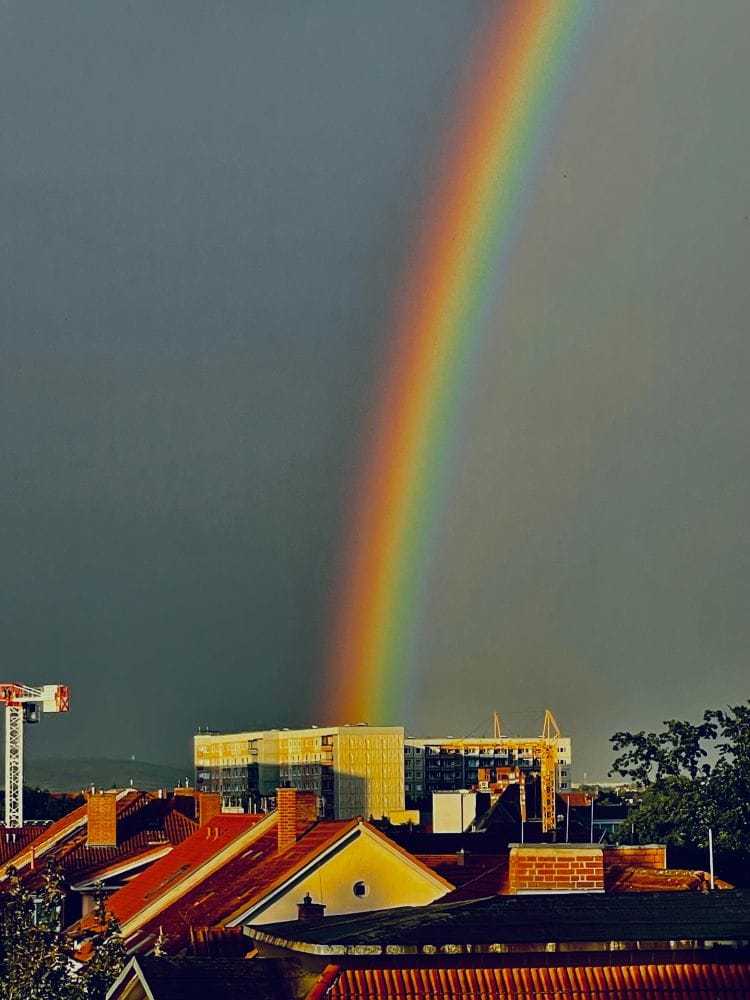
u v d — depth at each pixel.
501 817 122.88
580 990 24.31
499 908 28.06
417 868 56.44
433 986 24.14
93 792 80.81
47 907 42.62
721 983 24.61
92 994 39.50
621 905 28.19
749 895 29.34
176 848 70.62
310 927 29.48
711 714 95.69
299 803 61.72
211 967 27.97
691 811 91.56
